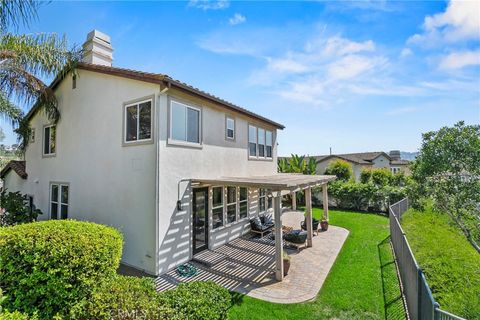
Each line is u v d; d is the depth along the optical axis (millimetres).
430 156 10844
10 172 16000
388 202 19172
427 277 7527
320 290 7160
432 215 14211
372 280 7812
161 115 8352
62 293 4711
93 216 9945
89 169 10250
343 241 11922
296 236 10523
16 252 4652
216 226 11164
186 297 4211
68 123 11375
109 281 4824
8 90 10672
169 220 8523
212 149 10906
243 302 6480
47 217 12438
